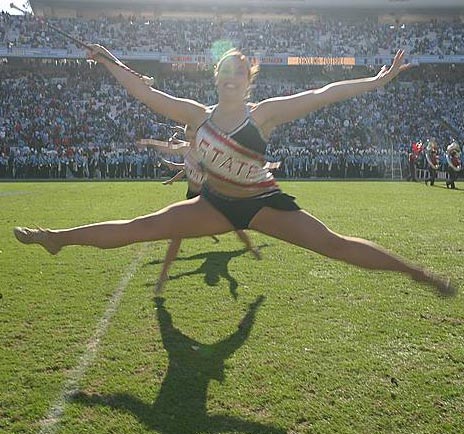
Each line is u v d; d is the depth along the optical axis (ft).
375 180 104.22
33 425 13.12
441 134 132.46
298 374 15.64
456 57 144.46
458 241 36.27
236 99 13.01
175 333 18.65
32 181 97.45
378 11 164.45
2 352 17.04
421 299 22.58
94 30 148.66
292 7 162.20
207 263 28.91
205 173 13.60
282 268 27.78
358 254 13.69
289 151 115.34
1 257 30.37
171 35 151.33
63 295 23.03
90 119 129.29
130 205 54.70
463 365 16.29
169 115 13.65
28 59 145.28
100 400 14.23
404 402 14.16
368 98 141.49
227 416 13.52
